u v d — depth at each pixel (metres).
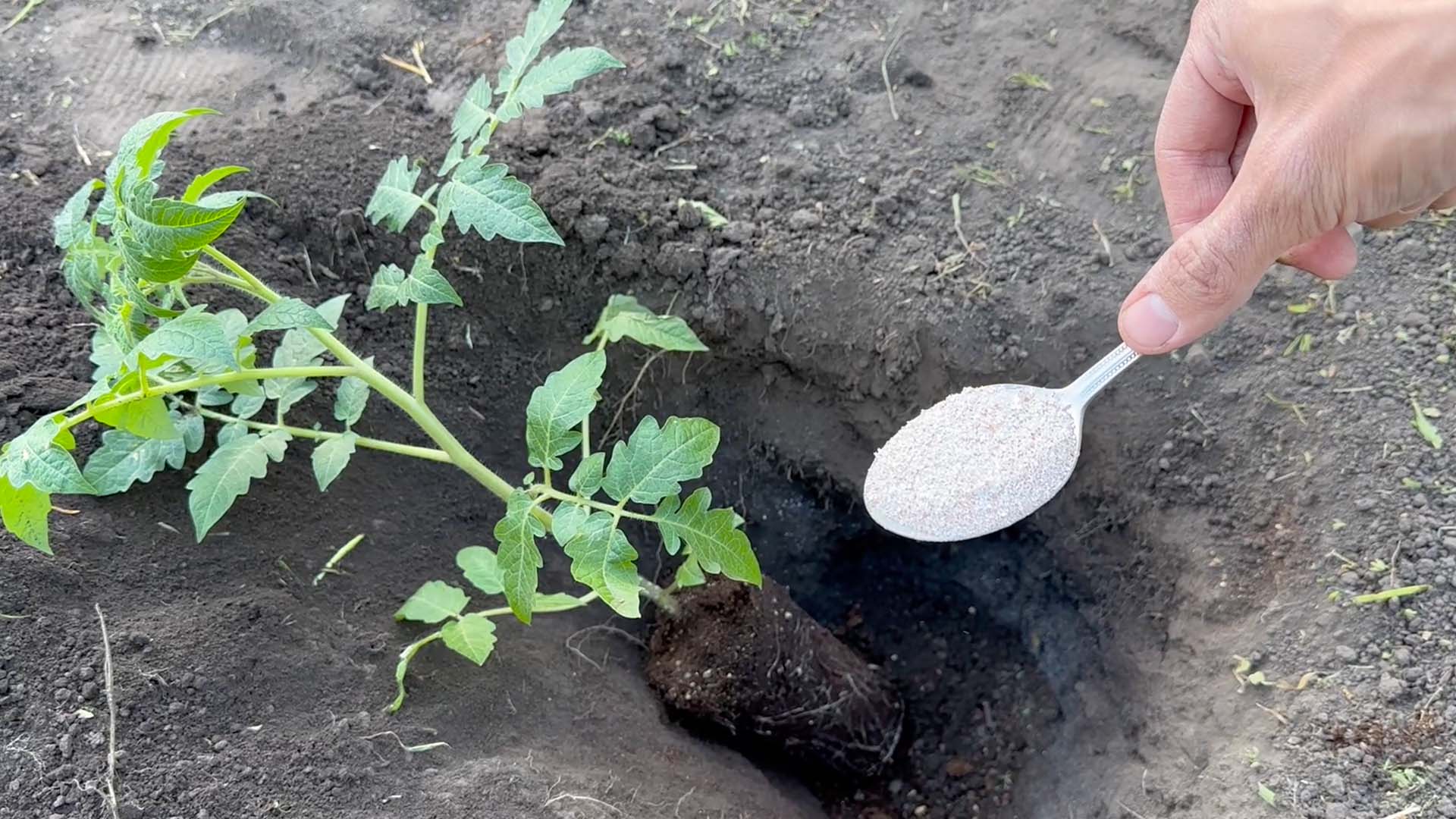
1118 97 0.86
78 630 0.72
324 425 0.80
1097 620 0.83
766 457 0.88
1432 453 0.77
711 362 0.86
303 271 0.82
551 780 0.75
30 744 0.70
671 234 0.84
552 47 0.88
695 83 0.87
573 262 0.84
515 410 0.85
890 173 0.85
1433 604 0.75
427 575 0.80
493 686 0.77
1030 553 0.86
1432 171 0.68
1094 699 0.82
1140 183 0.84
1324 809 0.72
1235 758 0.74
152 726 0.71
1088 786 0.80
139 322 0.70
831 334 0.84
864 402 0.86
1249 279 0.70
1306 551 0.77
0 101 0.84
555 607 0.78
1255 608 0.77
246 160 0.82
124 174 0.67
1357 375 0.79
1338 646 0.75
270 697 0.73
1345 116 0.68
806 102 0.87
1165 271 0.70
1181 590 0.80
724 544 0.70
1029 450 0.76
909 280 0.83
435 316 0.84
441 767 0.74
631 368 0.86
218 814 0.71
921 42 0.88
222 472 0.72
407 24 0.88
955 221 0.84
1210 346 0.81
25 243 0.78
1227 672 0.77
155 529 0.75
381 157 0.84
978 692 0.87
